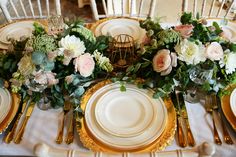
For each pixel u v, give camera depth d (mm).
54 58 779
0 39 1178
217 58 799
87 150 776
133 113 843
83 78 861
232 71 833
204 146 530
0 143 792
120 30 1214
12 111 854
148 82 889
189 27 857
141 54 878
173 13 2564
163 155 547
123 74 942
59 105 875
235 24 1268
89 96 901
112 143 752
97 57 884
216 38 874
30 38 846
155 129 788
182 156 541
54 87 835
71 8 3059
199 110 885
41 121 859
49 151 552
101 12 2777
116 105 865
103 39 958
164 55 793
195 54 789
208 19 1314
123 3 1564
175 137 801
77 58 802
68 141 794
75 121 844
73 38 837
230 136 802
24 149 782
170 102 873
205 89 832
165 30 877
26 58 785
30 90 835
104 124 798
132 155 550
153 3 1483
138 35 1180
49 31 929
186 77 821
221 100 887
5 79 934
